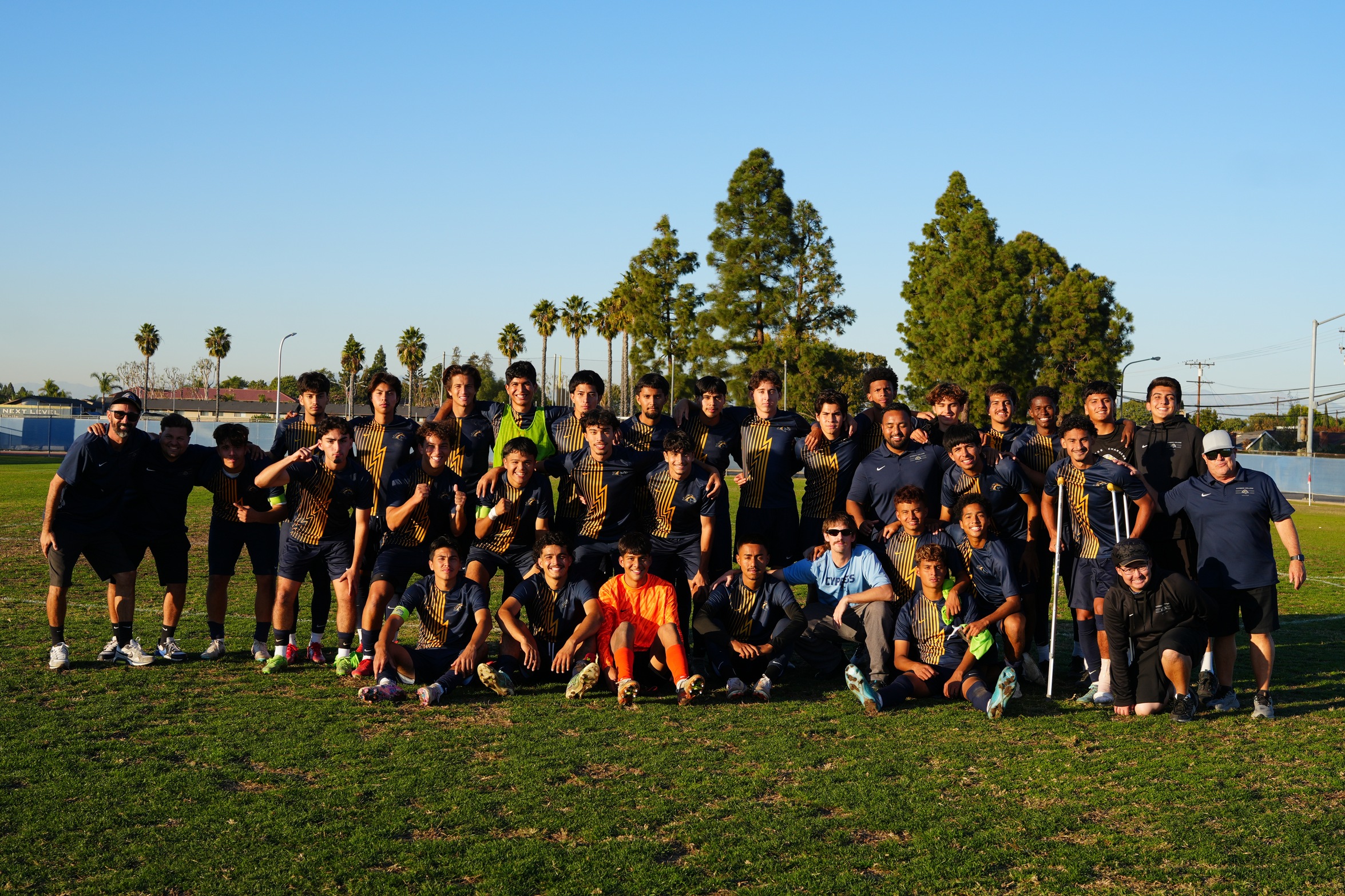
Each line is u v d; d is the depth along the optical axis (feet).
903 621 23.36
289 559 24.31
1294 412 258.37
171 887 12.38
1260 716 20.95
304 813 14.78
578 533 25.12
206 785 15.88
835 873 12.94
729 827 14.44
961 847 13.78
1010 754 18.28
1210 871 13.06
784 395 169.89
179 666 24.62
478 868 12.92
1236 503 21.31
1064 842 13.99
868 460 25.67
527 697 22.36
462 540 24.59
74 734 18.49
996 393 27.14
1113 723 20.65
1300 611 36.04
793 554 27.45
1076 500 23.52
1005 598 22.91
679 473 24.03
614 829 14.32
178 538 24.93
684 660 22.12
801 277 174.50
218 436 24.18
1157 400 23.67
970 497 22.90
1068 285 169.27
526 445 23.35
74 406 297.12
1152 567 20.85
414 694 22.17
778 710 21.52
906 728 20.06
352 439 23.94
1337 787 16.46
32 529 54.70
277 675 23.99
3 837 13.83
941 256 168.96
